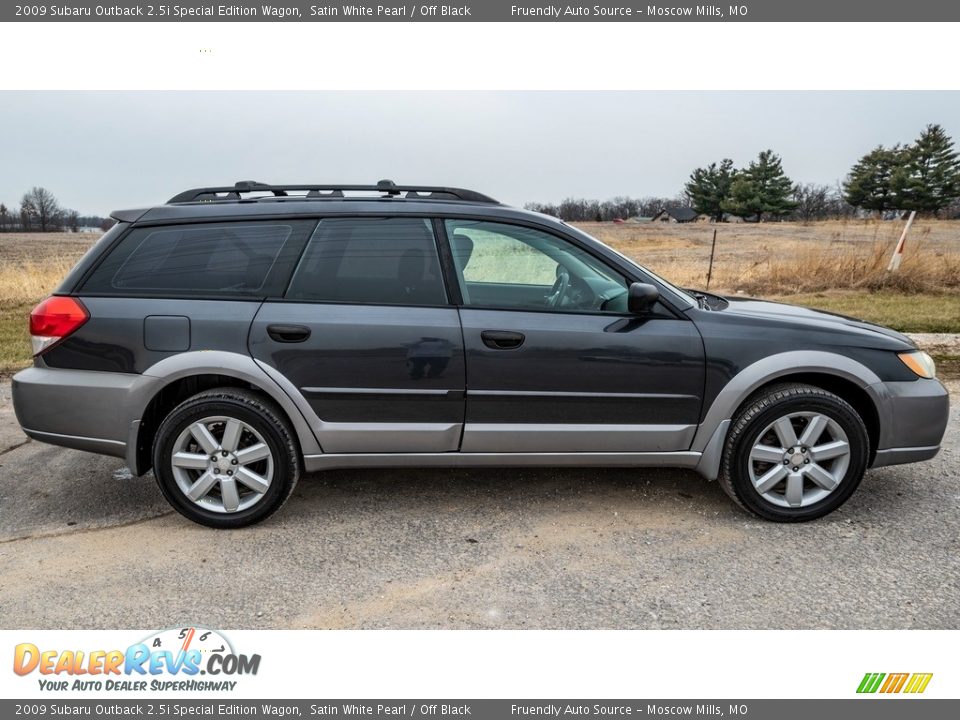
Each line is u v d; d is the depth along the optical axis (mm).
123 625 2609
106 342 3172
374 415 3250
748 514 3500
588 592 2820
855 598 2764
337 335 3160
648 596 2787
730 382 3264
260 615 2678
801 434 3348
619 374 3236
